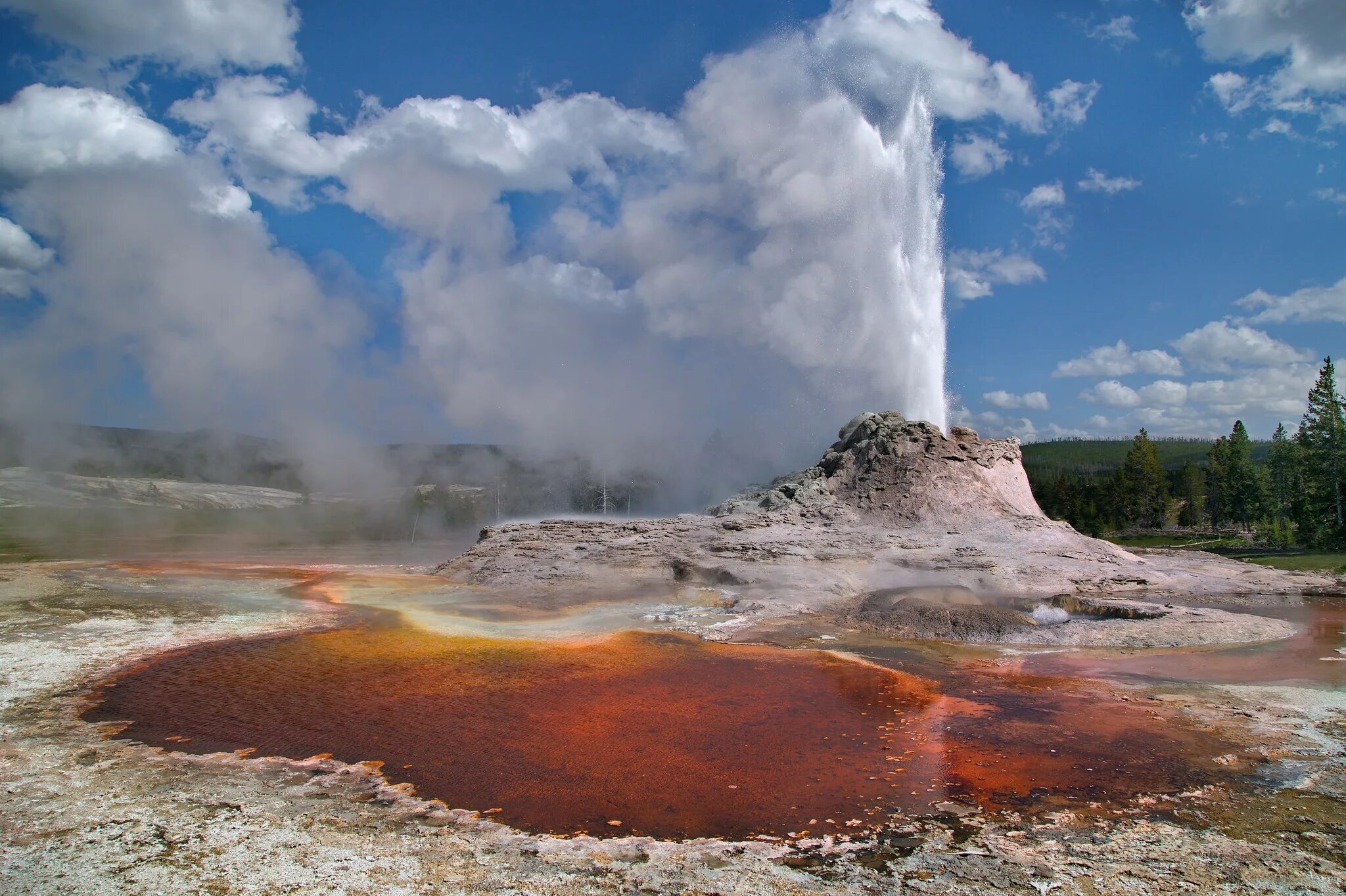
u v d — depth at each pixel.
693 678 11.81
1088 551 21.88
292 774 7.92
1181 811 7.03
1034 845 6.37
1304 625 15.98
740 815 7.07
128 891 5.50
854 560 20.09
